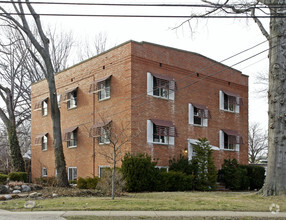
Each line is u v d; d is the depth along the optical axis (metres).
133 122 21.38
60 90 28.95
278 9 15.55
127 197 15.03
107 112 23.39
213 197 15.25
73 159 26.53
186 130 24.44
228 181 24.50
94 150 24.34
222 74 27.81
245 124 29.42
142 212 10.69
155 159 22.34
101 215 10.11
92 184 20.41
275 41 15.70
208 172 22.72
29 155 34.97
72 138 26.91
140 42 22.44
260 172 26.42
